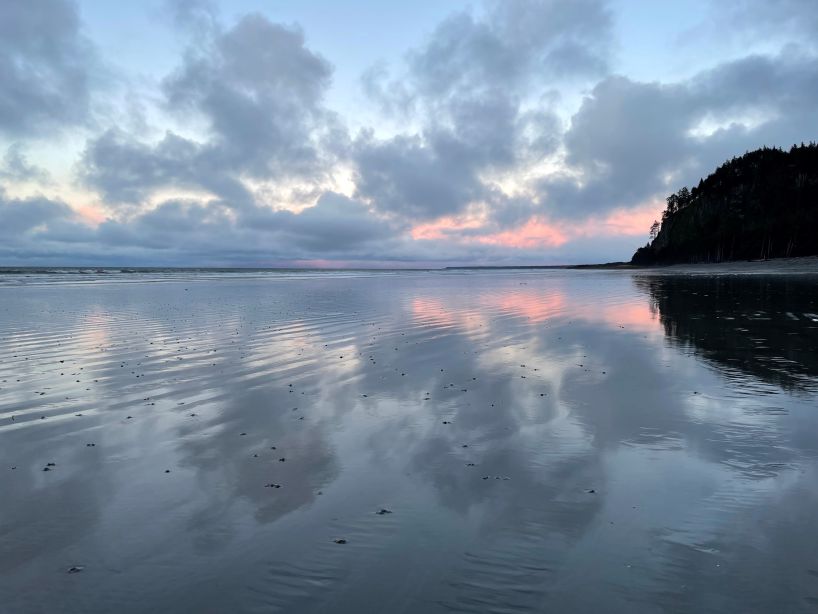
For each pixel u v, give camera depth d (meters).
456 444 5.42
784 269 65.44
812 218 84.75
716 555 3.32
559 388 7.70
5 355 10.28
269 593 2.98
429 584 3.06
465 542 3.52
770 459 4.91
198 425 6.10
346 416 6.41
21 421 6.23
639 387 7.70
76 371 8.92
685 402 6.88
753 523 3.72
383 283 40.69
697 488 4.31
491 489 4.35
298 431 5.87
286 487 4.41
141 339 12.24
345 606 2.87
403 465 4.89
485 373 8.75
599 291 29.42
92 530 3.71
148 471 4.76
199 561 3.32
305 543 3.52
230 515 3.93
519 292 28.92
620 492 4.26
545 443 5.43
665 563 3.24
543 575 3.14
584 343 11.66
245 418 6.36
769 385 7.73
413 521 3.82
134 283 37.34
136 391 7.64
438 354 10.49
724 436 5.56
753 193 108.19
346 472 4.73
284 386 7.94
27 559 3.34
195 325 14.69
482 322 15.55
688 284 35.44
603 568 3.20
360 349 11.08
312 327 14.40
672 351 10.55
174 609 2.84
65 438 5.65
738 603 2.85
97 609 2.85
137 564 3.28
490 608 2.84
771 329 13.35
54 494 4.29
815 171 103.75
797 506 3.97
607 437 5.58
